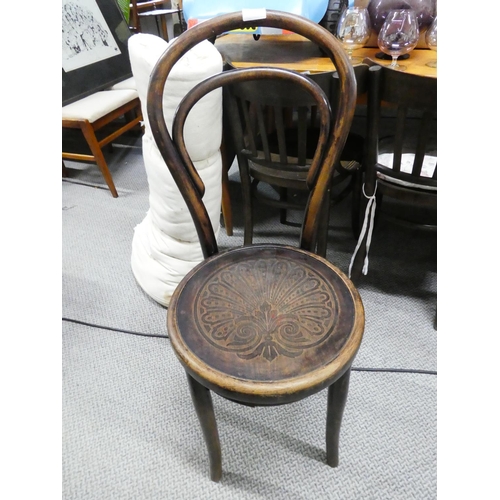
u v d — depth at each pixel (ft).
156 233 4.10
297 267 2.65
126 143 8.06
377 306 4.22
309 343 2.17
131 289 4.65
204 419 2.47
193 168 2.55
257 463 3.02
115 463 3.07
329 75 3.01
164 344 3.98
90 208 6.17
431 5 3.79
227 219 5.17
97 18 6.80
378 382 3.52
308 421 3.28
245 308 2.38
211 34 2.17
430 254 4.88
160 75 2.19
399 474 2.91
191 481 2.94
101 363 3.82
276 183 3.95
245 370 2.06
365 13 3.68
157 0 7.93
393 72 2.85
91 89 6.40
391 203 5.02
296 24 2.13
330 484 2.88
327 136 2.42
